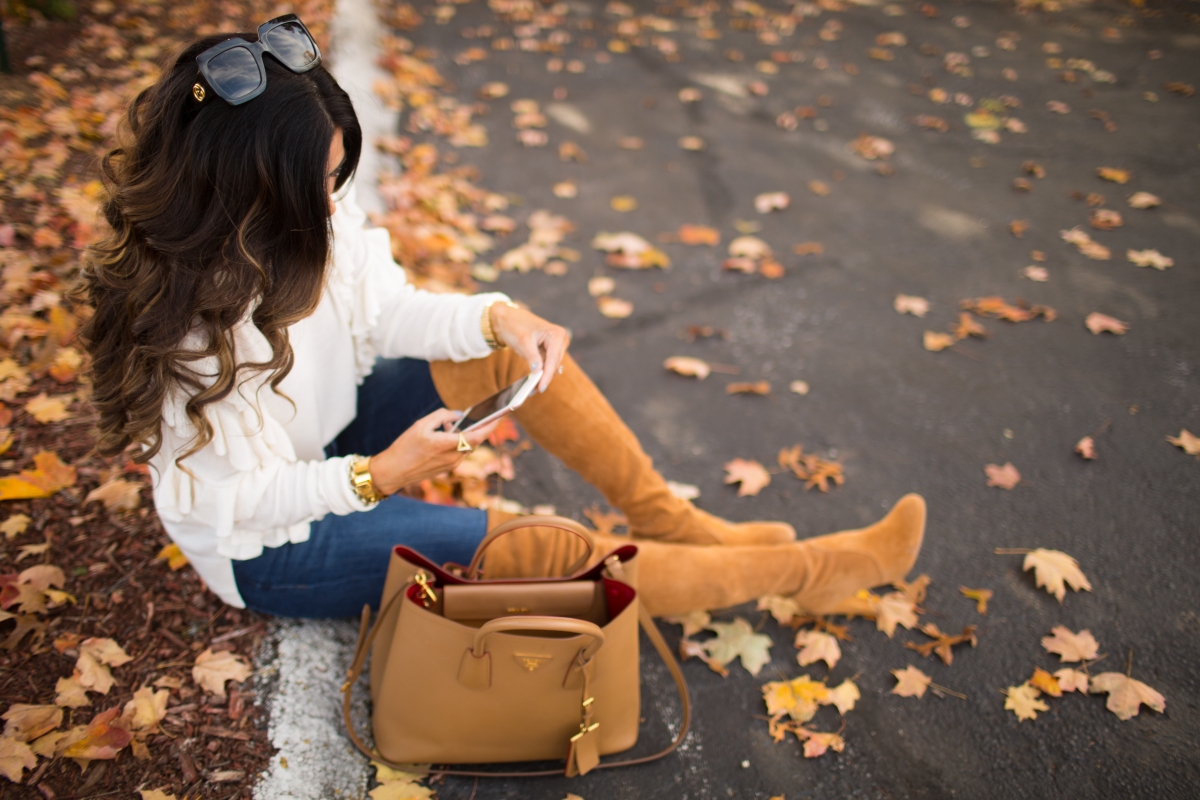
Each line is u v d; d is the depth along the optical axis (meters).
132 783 1.60
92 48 4.61
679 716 1.90
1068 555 2.35
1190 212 4.21
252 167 1.20
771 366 3.12
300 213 1.26
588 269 3.64
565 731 1.62
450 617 1.59
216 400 1.35
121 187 1.24
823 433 2.81
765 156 4.69
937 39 6.63
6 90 3.95
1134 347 3.23
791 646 2.08
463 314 1.75
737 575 1.95
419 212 3.80
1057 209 4.22
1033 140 4.97
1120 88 5.74
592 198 4.20
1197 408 2.93
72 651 1.79
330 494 1.50
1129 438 2.79
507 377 1.82
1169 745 1.86
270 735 1.73
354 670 1.64
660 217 4.07
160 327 1.27
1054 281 3.64
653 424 2.82
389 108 4.79
